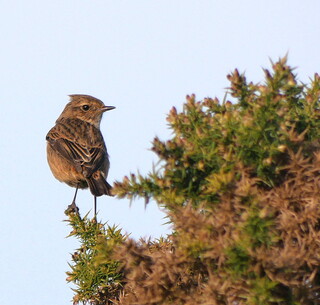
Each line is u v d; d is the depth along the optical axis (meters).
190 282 7.00
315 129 7.02
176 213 6.48
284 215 6.09
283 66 6.49
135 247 6.89
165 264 6.46
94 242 8.57
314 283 6.49
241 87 7.06
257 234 5.62
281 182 6.68
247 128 6.40
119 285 8.38
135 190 6.64
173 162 6.66
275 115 6.40
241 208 6.01
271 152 6.34
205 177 6.74
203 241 5.95
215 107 7.41
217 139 6.63
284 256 5.59
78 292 8.30
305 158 6.70
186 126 7.28
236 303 6.30
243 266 5.80
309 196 6.31
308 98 7.10
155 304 6.83
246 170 6.42
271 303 6.17
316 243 6.11
